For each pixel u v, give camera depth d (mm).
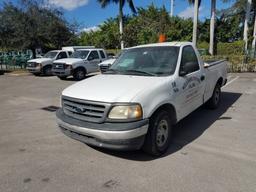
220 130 5508
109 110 3807
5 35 25766
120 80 4504
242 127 5672
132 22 39156
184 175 3711
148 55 5258
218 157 4238
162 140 4398
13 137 5395
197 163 4055
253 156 4242
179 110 4766
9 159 4359
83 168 3994
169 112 4590
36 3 26406
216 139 5012
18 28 25109
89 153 4508
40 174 3848
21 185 3572
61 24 27844
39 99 9453
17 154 4547
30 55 27688
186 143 4848
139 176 3721
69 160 4270
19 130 5852
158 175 3732
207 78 6117
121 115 3771
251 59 17969
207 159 4180
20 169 4012
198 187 3408
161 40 19703
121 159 4250
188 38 36625
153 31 33688
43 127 6031
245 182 3490
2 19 25406
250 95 9094
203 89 5887
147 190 3377
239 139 4984
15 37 25656
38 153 4566
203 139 5027
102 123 3846
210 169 3855
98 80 4688
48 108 8000
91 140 3969
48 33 26266
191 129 5609
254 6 30703
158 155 4312
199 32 36906
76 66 15172
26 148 4801
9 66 24672
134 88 4070
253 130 5469
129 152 4492
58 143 4996
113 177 3715
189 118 6402
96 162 4176
